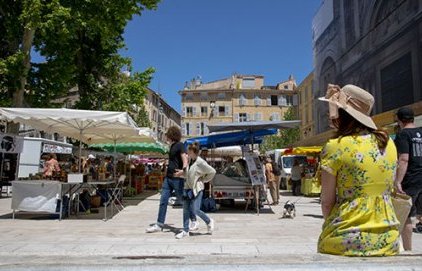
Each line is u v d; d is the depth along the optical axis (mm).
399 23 20266
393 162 2328
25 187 9672
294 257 2166
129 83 24156
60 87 20219
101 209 12078
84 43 23359
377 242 2238
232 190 11719
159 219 7906
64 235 7359
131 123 10836
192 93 66375
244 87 68812
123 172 17953
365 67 24500
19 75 17203
